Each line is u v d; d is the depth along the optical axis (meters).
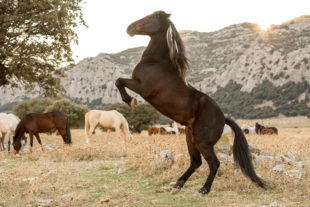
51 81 19.75
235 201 5.14
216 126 5.65
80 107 48.69
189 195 5.68
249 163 5.92
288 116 125.00
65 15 17.56
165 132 25.09
